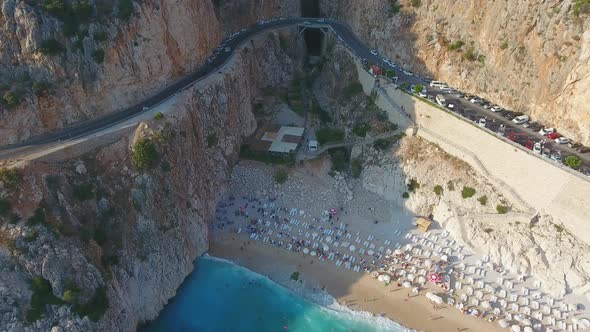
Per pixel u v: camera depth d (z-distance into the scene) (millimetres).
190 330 61812
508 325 59969
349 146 88625
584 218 63938
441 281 65562
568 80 70688
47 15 62875
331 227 75688
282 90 104312
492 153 73188
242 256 71250
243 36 101375
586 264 63281
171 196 66125
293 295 65875
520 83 77812
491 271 66938
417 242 72562
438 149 79750
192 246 69688
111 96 69625
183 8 79500
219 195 78938
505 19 79875
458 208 73688
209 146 78250
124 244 60094
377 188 81938
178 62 80688
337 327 61469
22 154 59156
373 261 69688
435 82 88688
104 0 68312
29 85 62719
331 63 103562
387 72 89188
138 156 62875
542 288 64125
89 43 65625
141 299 61031
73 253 53719
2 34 61469
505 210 70375
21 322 50000
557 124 73375
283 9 115000
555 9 73125
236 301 65188
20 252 51094
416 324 61188
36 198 54938
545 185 67250
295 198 80188
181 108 71750
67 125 66062
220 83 81812
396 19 96062
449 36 89000
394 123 86000
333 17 116312
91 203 59031
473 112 79438
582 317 60062
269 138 89875
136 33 71125
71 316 51750
